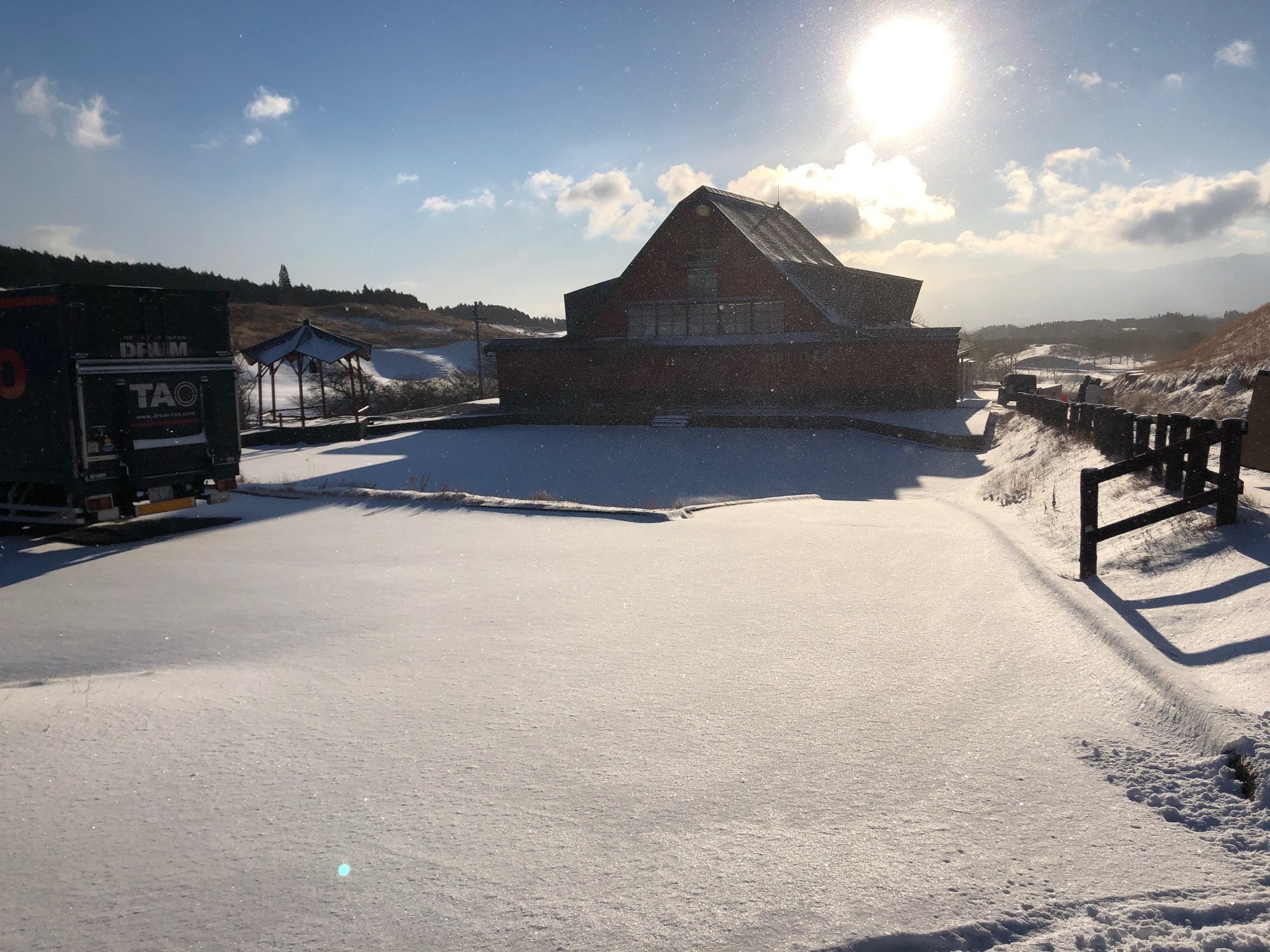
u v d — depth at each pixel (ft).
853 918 9.33
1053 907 9.56
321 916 9.41
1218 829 11.36
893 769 13.47
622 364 164.86
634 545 36.35
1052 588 24.94
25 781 13.03
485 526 42.04
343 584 29.63
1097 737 14.46
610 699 17.07
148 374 42.91
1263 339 101.30
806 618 23.56
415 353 352.49
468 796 12.58
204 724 15.72
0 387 42.55
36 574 34.09
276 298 491.72
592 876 10.23
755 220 182.50
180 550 38.27
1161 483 34.24
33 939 9.00
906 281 191.42
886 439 116.37
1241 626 18.33
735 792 12.65
